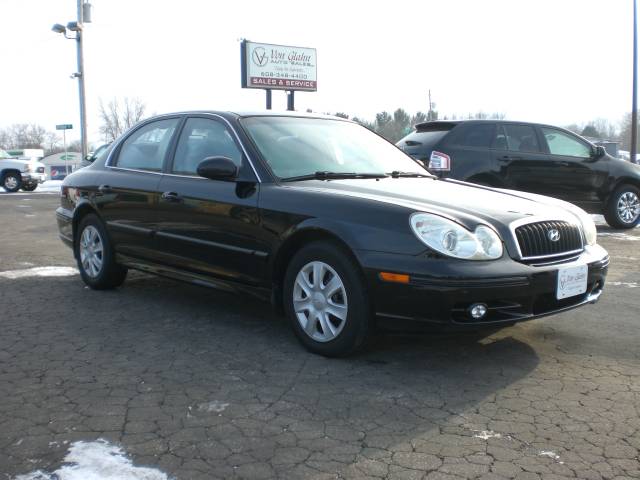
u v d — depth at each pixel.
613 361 4.03
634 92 24.66
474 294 3.53
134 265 5.48
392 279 3.62
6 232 10.82
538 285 3.73
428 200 4.01
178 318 4.98
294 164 4.59
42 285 6.18
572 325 4.82
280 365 3.92
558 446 2.90
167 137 5.36
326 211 3.95
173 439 2.96
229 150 4.71
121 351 4.20
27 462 2.74
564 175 9.95
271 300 4.34
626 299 5.66
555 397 3.46
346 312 3.84
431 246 3.58
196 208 4.73
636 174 10.50
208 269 4.71
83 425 3.10
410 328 3.65
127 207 5.41
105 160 6.00
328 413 3.24
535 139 9.83
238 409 3.28
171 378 3.71
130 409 3.29
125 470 2.67
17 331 4.64
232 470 2.68
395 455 2.81
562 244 4.03
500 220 3.83
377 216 3.77
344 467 2.71
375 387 3.57
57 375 3.77
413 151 9.60
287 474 2.65
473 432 3.03
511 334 4.57
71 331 4.64
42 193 23.45
